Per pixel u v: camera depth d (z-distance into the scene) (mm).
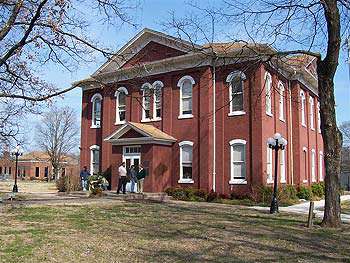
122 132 29984
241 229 14078
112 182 30812
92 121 35625
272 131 28156
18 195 28484
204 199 26375
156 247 10719
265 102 26797
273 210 19703
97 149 34969
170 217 17000
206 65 28094
